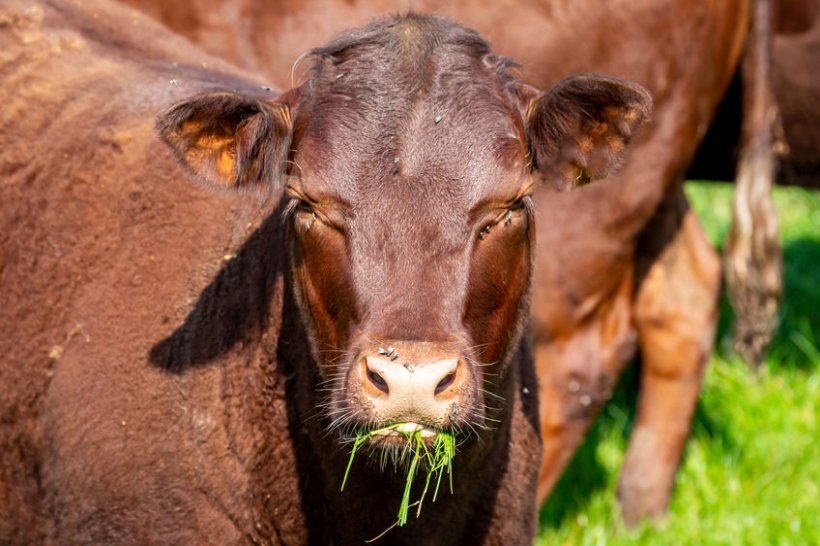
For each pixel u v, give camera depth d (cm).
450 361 812
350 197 871
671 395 1670
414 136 879
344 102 901
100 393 994
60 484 999
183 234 1040
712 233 2442
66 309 1046
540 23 1505
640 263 1680
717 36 1579
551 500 1636
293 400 978
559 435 1559
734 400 1830
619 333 1592
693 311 1673
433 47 918
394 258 855
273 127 923
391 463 956
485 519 1022
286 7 1542
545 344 1543
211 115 913
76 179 1094
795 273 2280
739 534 1534
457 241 861
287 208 926
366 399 818
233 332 995
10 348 1059
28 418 1041
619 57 1520
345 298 868
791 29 1781
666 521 1619
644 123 932
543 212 1500
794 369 1925
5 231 1098
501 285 900
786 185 1891
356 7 1528
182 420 972
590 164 959
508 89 934
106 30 1266
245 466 976
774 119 1722
